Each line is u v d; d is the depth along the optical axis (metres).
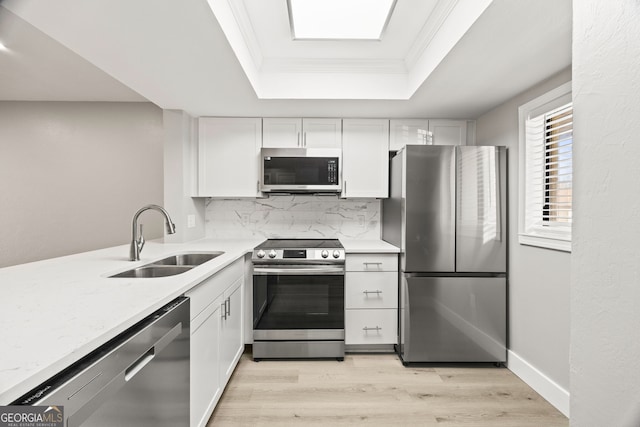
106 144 3.39
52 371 0.71
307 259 2.64
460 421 1.92
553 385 2.08
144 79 2.21
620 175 0.57
